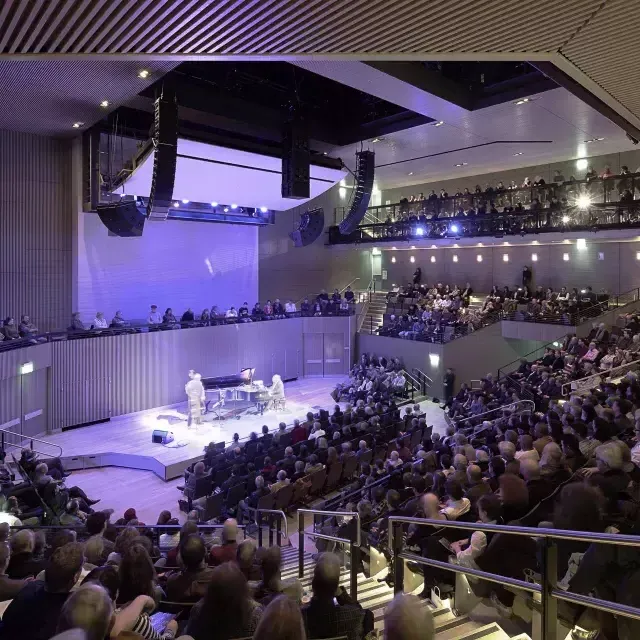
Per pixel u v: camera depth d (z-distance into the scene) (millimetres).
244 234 26406
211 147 17844
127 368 20531
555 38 6961
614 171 22844
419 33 6719
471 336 23766
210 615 2855
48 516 9781
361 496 10453
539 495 5191
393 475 9820
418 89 14969
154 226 22859
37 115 16656
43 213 19438
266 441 15328
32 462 12688
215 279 25297
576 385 15219
